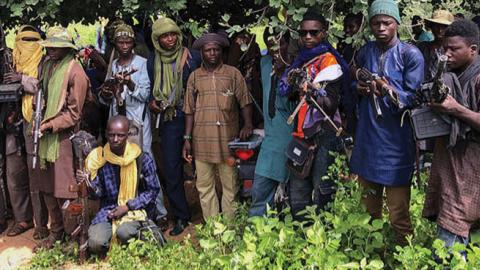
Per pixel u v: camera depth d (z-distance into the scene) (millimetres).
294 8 4227
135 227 4574
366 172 3762
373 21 3604
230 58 5238
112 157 4605
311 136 3938
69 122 4547
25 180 5113
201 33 5051
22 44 4781
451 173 3379
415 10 4461
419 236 4016
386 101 3629
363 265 3398
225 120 4766
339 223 3658
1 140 5051
